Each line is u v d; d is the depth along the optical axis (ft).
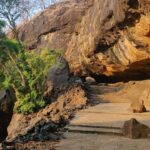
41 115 60.64
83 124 47.34
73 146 37.50
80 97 67.41
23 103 64.90
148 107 60.23
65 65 77.05
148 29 54.60
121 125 45.21
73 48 104.47
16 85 66.33
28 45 122.72
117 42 70.54
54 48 116.16
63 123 49.16
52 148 36.37
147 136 39.78
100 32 70.23
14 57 71.05
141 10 50.93
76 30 104.94
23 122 60.49
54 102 66.44
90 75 100.63
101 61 83.87
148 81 80.84
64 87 72.28
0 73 70.64
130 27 59.06
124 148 35.86
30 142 38.86
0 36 71.56
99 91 81.87
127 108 59.72
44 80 67.97
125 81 94.22
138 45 63.26
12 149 34.14
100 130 43.91
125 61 73.92
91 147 36.91
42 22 122.21
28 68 67.97
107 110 58.59
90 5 99.09
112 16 62.23
